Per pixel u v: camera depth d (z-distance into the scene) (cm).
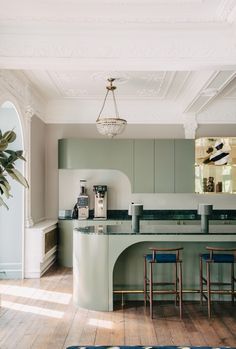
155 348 366
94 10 385
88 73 604
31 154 684
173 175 774
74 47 421
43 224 711
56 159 805
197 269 532
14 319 457
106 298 491
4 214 655
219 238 492
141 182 771
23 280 640
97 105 808
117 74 610
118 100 795
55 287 596
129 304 520
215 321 455
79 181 806
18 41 420
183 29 420
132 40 423
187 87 686
